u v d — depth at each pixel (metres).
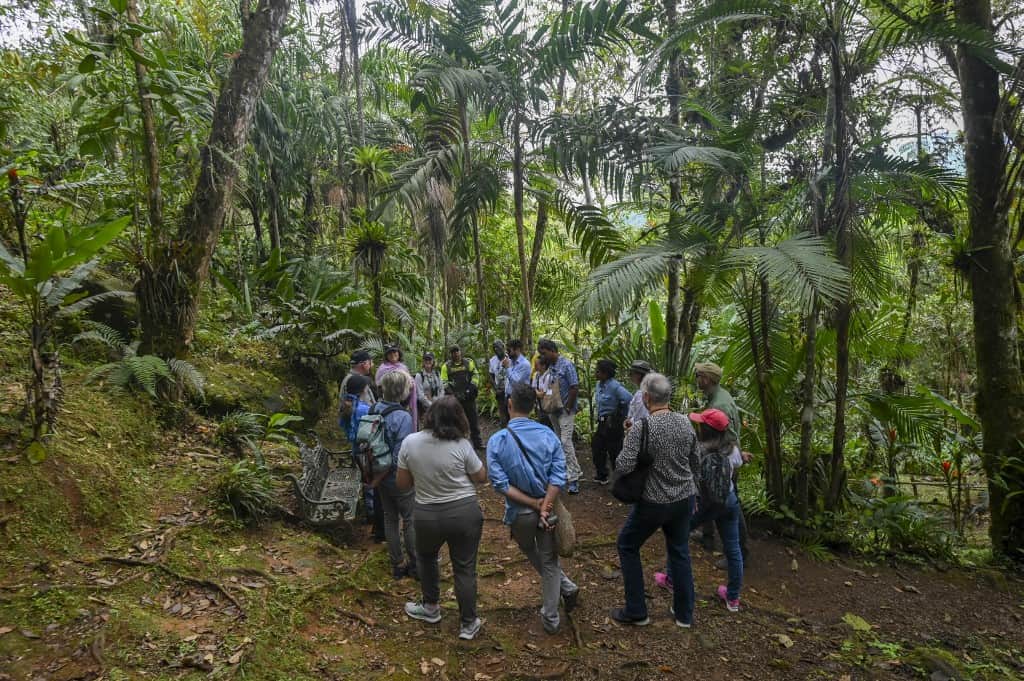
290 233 10.93
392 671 2.99
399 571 3.90
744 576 4.29
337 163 11.17
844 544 4.87
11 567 3.10
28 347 5.27
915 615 3.96
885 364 7.30
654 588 4.05
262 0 5.76
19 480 3.52
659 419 3.37
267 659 2.88
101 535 3.62
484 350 9.74
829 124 4.60
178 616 3.10
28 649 2.67
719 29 5.69
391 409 3.83
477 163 7.45
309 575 3.67
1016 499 4.98
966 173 5.12
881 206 4.79
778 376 5.02
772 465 5.03
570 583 3.56
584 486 6.15
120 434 4.57
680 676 3.14
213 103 6.04
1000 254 5.07
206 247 5.61
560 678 3.06
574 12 6.31
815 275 3.65
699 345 7.82
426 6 7.10
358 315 8.11
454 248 8.03
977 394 5.29
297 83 9.85
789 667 3.25
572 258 11.73
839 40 4.36
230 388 6.21
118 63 5.04
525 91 6.75
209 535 3.85
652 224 8.17
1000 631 3.84
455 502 3.13
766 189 5.12
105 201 6.08
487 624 3.52
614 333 7.55
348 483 5.00
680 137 6.30
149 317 5.34
